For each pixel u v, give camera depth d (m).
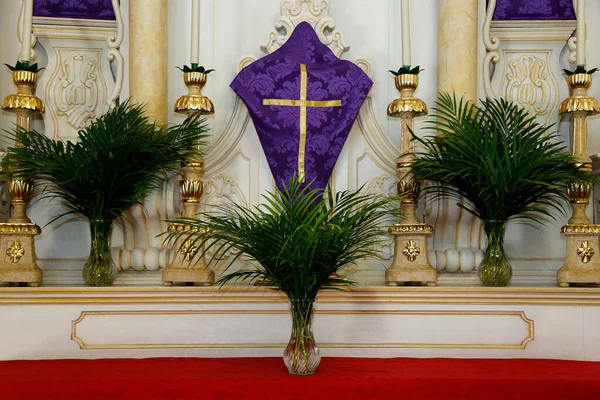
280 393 2.37
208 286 2.98
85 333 2.86
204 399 2.36
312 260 2.48
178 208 3.39
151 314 2.89
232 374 2.47
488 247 3.12
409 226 3.11
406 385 2.38
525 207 3.13
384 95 3.64
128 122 3.11
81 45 3.56
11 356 2.81
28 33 3.15
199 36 3.52
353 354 2.90
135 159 3.06
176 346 2.88
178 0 3.61
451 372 2.53
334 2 3.66
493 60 3.60
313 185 3.38
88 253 3.46
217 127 3.55
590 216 3.52
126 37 3.55
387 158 3.56
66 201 3.44
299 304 2.52
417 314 2.92
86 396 2.34
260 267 3.38
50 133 3.50
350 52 3.65
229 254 3.41
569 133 3.60
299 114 3.42
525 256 3.55
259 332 2.91
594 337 2.89
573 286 3.16
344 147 3.55
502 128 3.22
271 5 3.64
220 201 3.50
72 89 3.54
